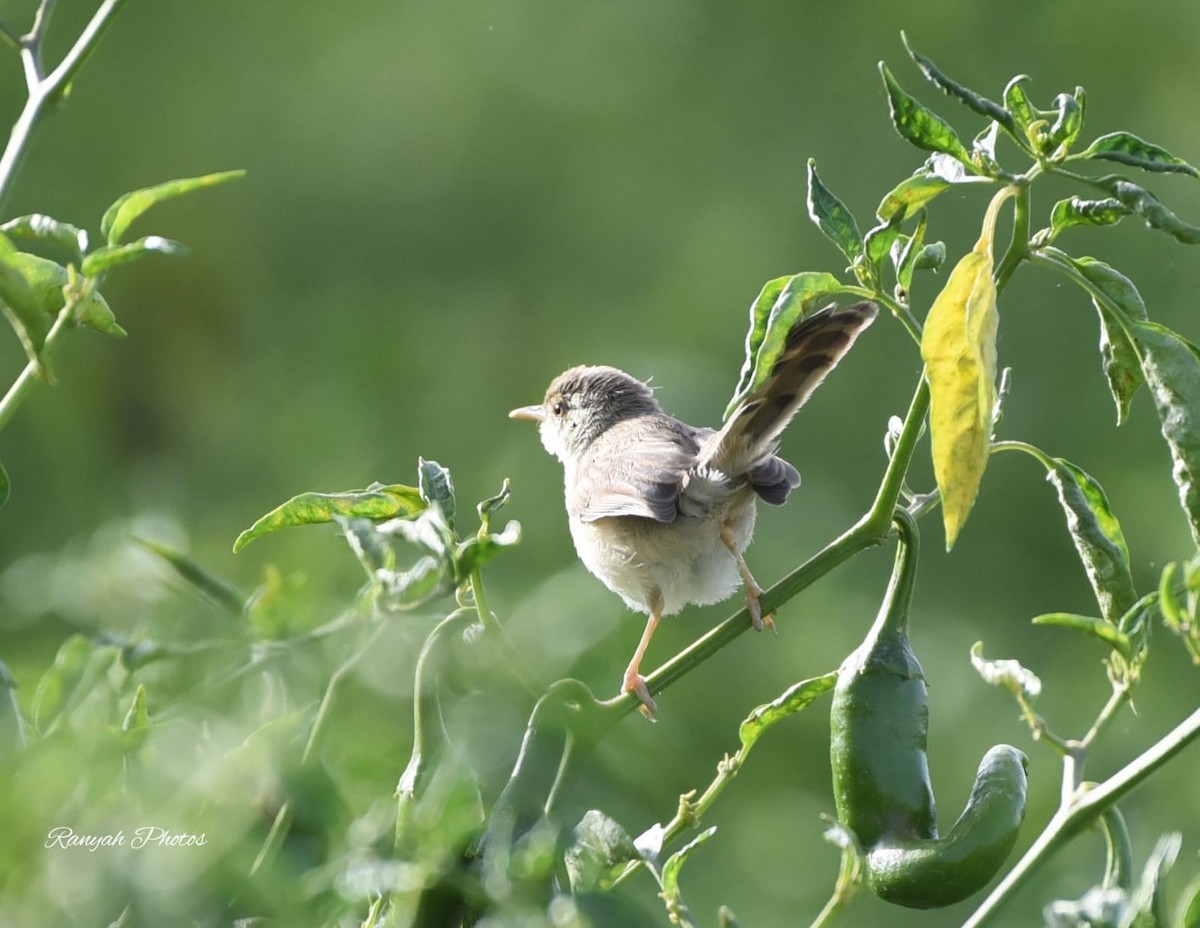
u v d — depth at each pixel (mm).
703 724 12875
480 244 17062
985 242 3885
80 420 15203
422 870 2963
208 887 2752
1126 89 17047
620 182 17172
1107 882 3881
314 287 16734
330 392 16047
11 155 4289
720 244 16766
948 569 14805
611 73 17516
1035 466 15266
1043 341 15672
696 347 16250
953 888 3994
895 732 4223
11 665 3445
